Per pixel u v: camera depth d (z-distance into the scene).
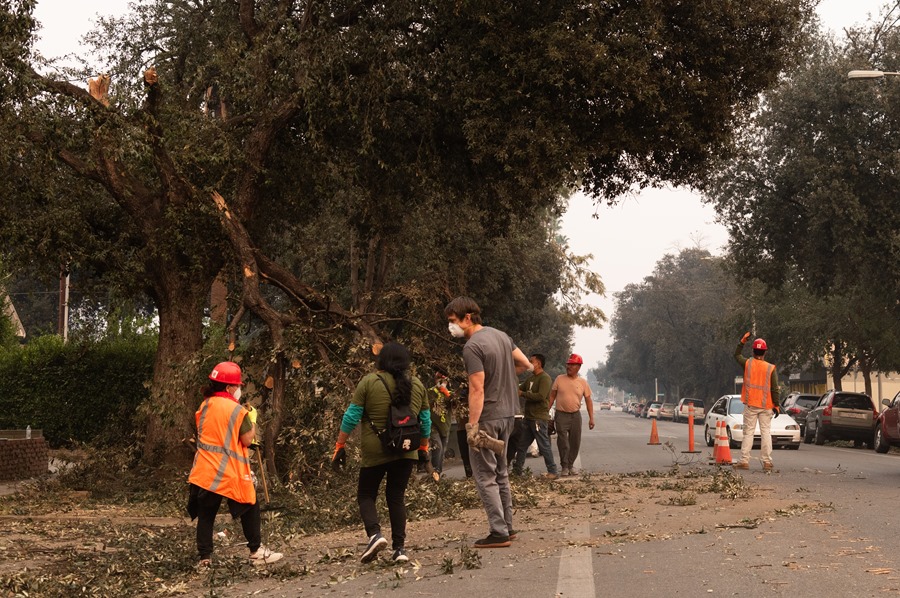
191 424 14.92
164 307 16.52
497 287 34.34
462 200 19.89
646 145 17.28
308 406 13.82
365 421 7.51
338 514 11.10
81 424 26.50
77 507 13.27
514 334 43.81
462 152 18.44
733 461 18.77
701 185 19.33
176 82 20.75
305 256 25.44
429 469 13.93
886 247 31.39
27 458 18.86
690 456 22.31
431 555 7.91
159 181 17.27
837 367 43.19
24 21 13.73
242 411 8.22
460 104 16.62
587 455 23.52
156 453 15.43
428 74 17.23
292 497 12.49
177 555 8.94
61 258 15.99
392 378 7.54
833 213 31.53
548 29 15.88
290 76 17.05
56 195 16.56
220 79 18.28
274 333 14.53
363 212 21.09
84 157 16.05
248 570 7.95
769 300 43.16
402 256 28.33
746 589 5.96
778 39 17.58
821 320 40.06
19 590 7.35
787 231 34.53
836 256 33.19
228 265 16.44
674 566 6.84
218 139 16.67
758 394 16.58
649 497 12.08
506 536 8.02
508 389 8.08
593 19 16.06
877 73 24.62
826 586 6.02
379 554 8.07
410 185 19.64
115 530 10.87
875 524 9.01
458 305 8.06
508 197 17.53
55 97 14.72
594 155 16.92
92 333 26.59
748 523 9.12
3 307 34.22
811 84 31.92
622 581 6.34
